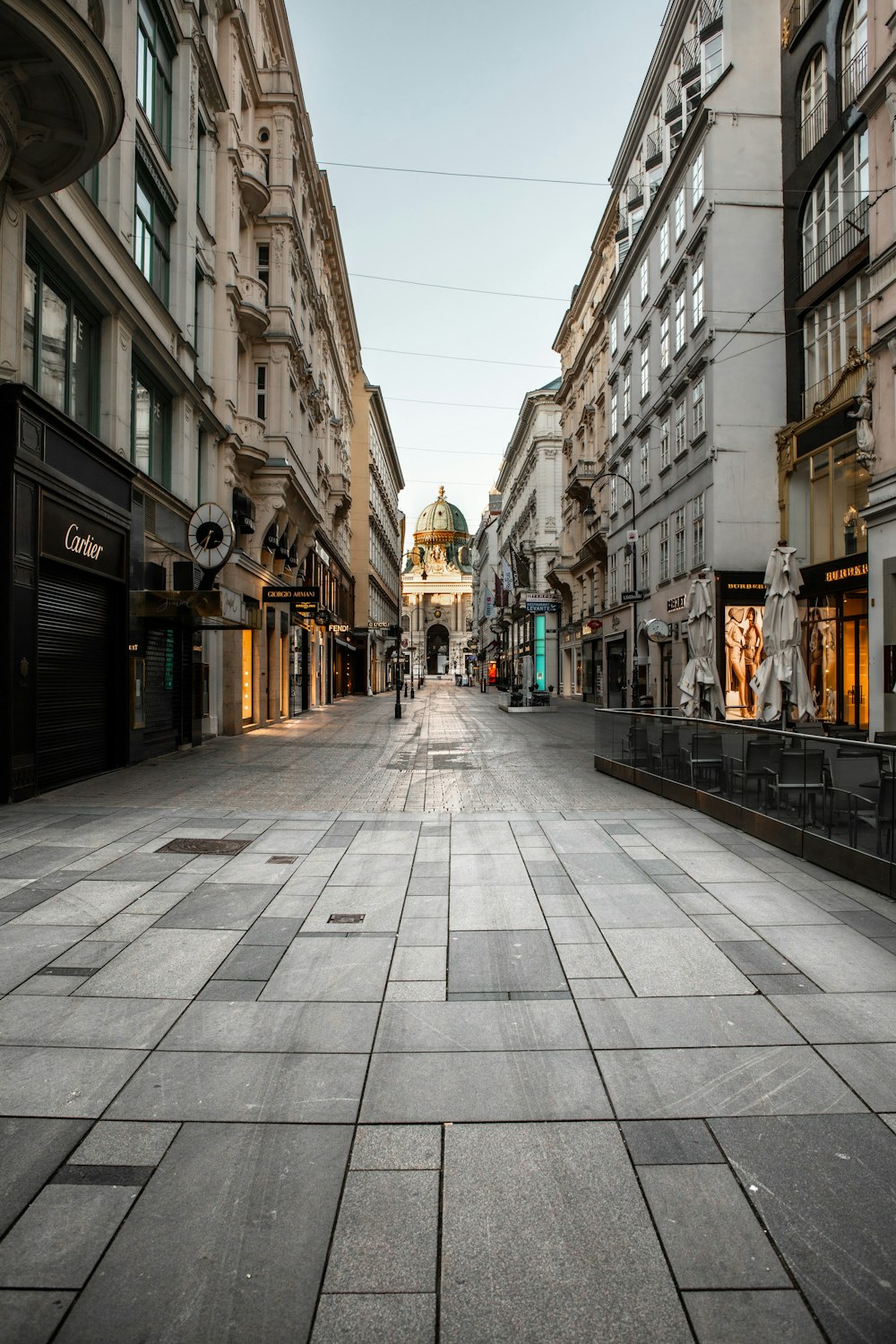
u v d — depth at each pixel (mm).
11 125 8352
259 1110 3137
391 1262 2357
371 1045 3664
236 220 20641
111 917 5391
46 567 10562
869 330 17203
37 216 10133
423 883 6270
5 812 9047
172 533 15977
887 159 14906
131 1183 2691
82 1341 2074
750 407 22719
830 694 20562
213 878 6344
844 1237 2467
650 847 7520
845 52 18984
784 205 22453
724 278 22703
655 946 4902
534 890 6094
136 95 13367
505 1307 2201
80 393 12125
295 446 26188
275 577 26062
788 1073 3430
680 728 9906
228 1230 2477
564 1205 2605
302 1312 2178
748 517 22641
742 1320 2166
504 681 72438
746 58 22703
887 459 15141
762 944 4934
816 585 20203
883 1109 3156
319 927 5211
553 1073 3426
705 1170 2783
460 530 143875
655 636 27172
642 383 31297
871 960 4684
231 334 20562
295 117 25250
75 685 11594
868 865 6090
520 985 4332
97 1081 3326
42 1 7180
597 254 38719
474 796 10594
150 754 14594
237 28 20219
